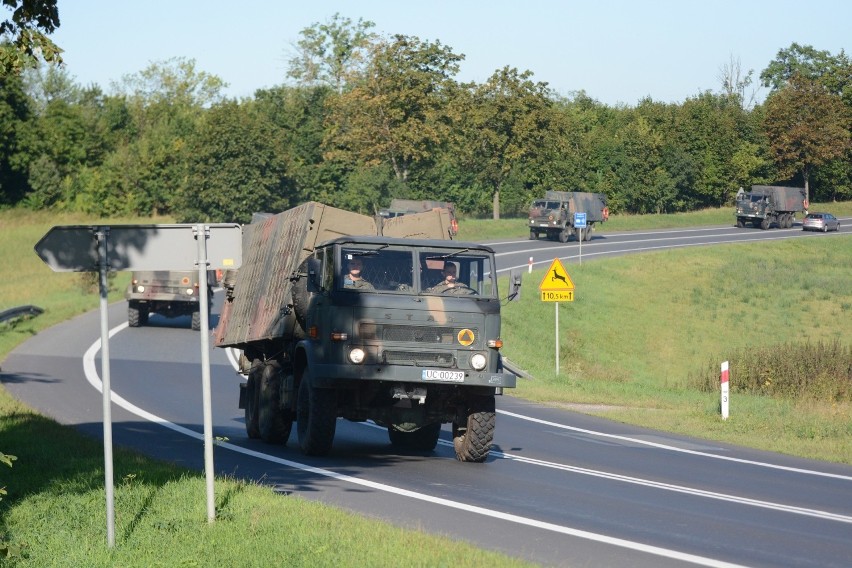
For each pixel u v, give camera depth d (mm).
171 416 36438
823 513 21312
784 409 44375
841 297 111375
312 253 28781
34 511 17984
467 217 170000
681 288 111000
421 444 30547
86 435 28734
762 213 169250
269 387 30156
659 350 89625
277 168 141750
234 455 27281
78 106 183500
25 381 44719
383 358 26234
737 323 99688
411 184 157750
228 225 16578
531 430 36562
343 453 28594
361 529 16391
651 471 27297
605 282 108188
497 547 16391
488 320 26859
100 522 16922
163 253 16312
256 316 32031
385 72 150125
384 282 26656
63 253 15836
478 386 26797
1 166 170625
